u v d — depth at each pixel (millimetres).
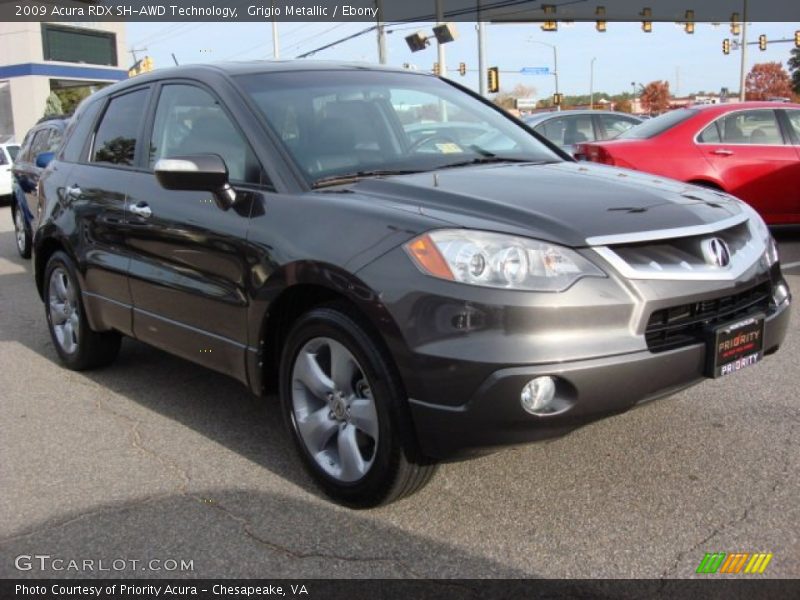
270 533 3129
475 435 2799
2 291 8305
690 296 2957
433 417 2846
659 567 2807
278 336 3580
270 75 4117
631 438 3846
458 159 3967
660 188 3523
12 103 36938
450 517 3195
